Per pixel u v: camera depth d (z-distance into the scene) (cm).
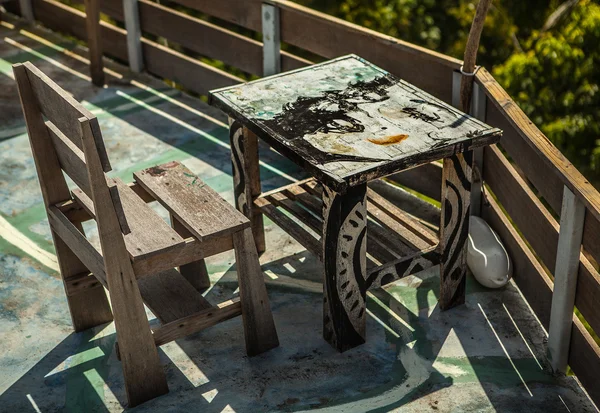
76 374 370
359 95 404
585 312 346
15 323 401
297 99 401
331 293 370
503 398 356
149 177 387
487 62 1342
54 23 746
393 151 349
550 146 358
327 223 354
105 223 318
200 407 350
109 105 622
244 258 356
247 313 368
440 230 391
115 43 688
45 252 454
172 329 351
